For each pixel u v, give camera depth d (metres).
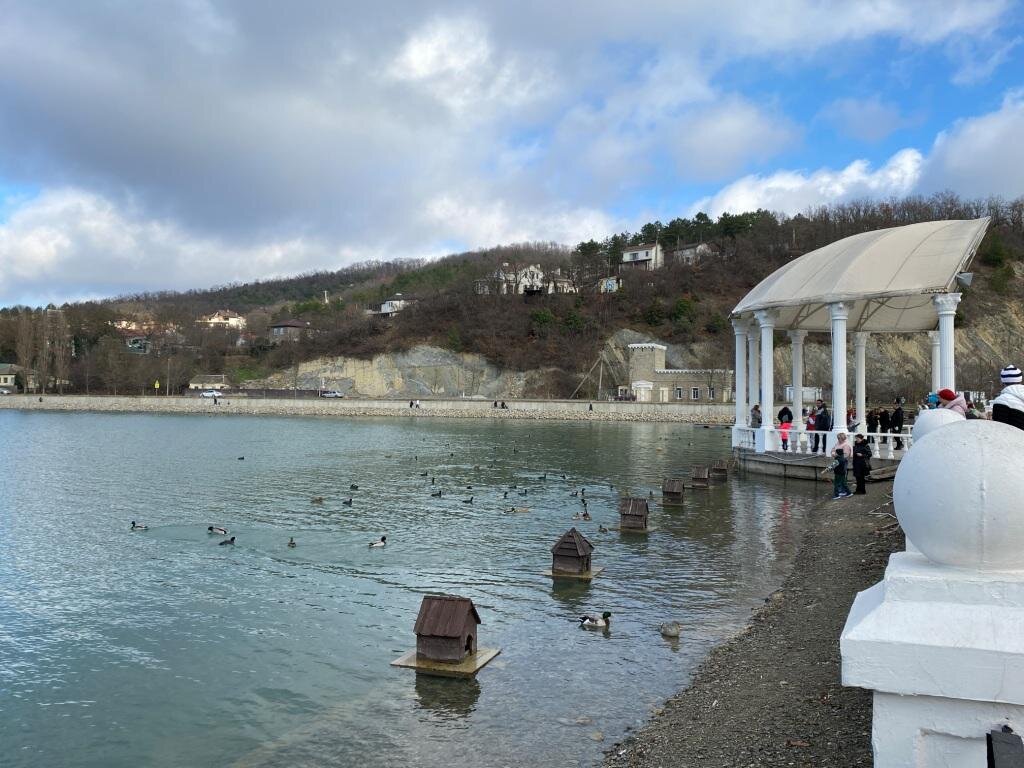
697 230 167.00
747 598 16.47
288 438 69.75
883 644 3.41
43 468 44.84
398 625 15.43
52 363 140.62
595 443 63.84
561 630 14.71
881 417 37.03
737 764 8.20
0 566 20.64
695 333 123.69
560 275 155.75
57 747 10.62
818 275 33.88
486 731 10.45
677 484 29.72
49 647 14.45
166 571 19.98
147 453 54.53
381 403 114.31
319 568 20.17
